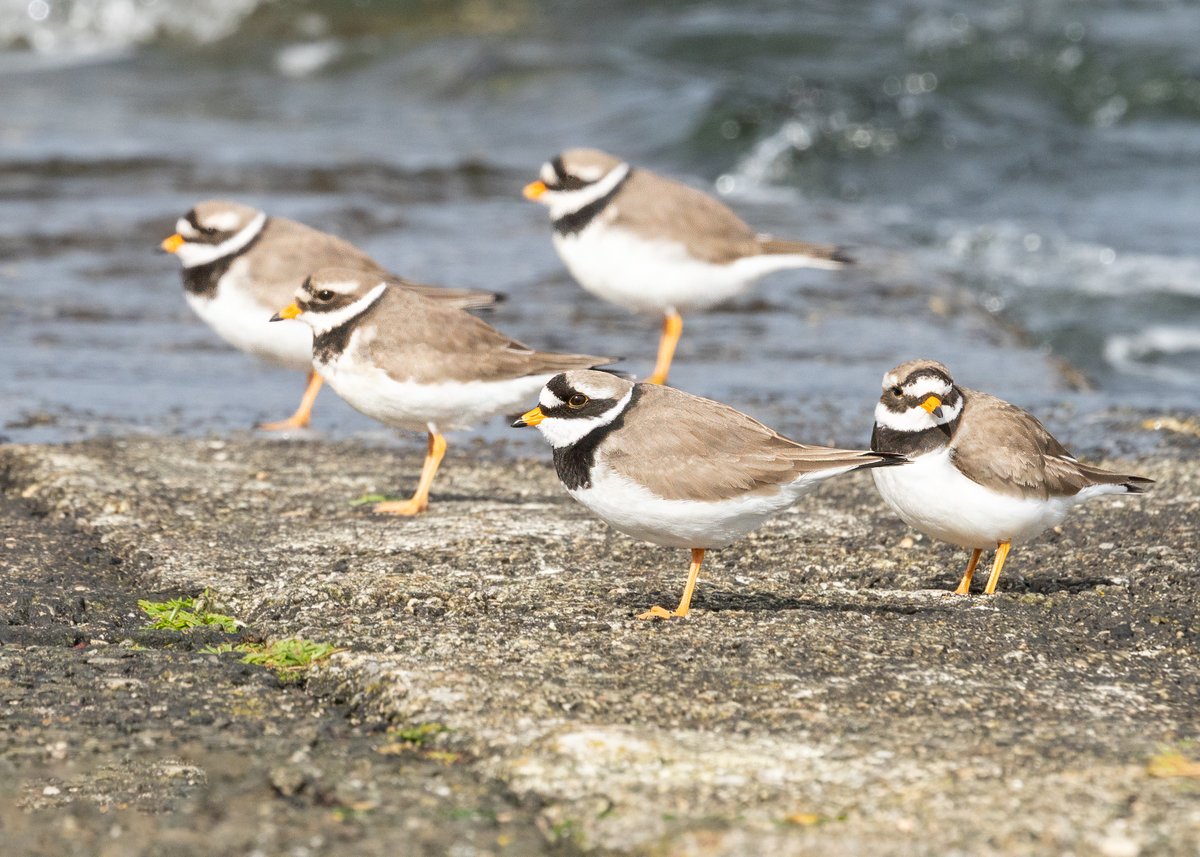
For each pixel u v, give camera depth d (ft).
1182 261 81.76
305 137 105.09
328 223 80.48
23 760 25.53
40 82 120.37
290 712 27.86
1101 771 24.52
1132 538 38.52
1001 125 106.73
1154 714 27.76
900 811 23.18
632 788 24.13
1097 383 64.49
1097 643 31.73
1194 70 116.06
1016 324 71.51
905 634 31.55
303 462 46.16
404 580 34.60
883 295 71.87
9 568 35.40
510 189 92.17
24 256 73.31
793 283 73.51
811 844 22.22
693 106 106.11
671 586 35.06
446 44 128.36
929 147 102.12
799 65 118.93
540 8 136.87
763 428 32.50
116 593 34.42
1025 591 35.22
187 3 134.10
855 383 57.52
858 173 98.63
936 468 32.78
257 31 134.51
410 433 50.39
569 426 32.27
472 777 25.03
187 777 25.09
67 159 92.73
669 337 56.49
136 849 22.97
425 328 40.19
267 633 31.89
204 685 28.96
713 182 97.66
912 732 26.37
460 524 39.55
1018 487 32.60
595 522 39.93
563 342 62.85
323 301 40.55
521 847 22.90
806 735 26.21
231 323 49.47
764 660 29.81
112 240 76.74
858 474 44.80
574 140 105.60
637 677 28.84
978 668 29.78
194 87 120.78
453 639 30.83
